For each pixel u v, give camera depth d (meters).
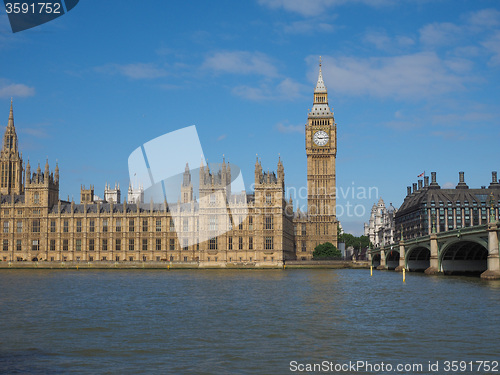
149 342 59.91
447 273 171.88
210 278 158.50
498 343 58.59
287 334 63.72
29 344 59.16
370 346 57.88
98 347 57.72
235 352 55.62
